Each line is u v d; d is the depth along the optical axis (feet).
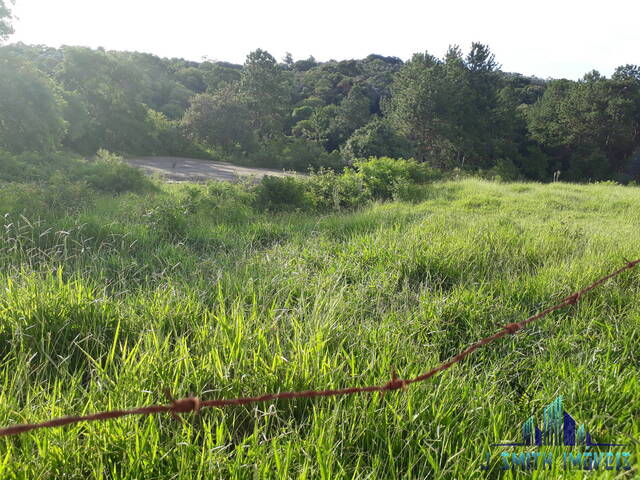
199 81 278.67
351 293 16.16
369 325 12.99
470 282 17.89
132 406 8.48
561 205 47.39
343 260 20.39
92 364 10.94
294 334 11.93
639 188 72.79
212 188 44.45
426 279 17.94
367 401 9.00
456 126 151.94
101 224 25.93
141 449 7.42
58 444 7.36
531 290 17.10
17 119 82.02
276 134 204.03
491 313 14.85
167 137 141.69
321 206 48.93
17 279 14.25
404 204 48.08
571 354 12.29
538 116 195.62
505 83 213.25
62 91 110.52
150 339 10.99
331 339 11.76
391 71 338.54
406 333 13.11
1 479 6.72
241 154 151.12
